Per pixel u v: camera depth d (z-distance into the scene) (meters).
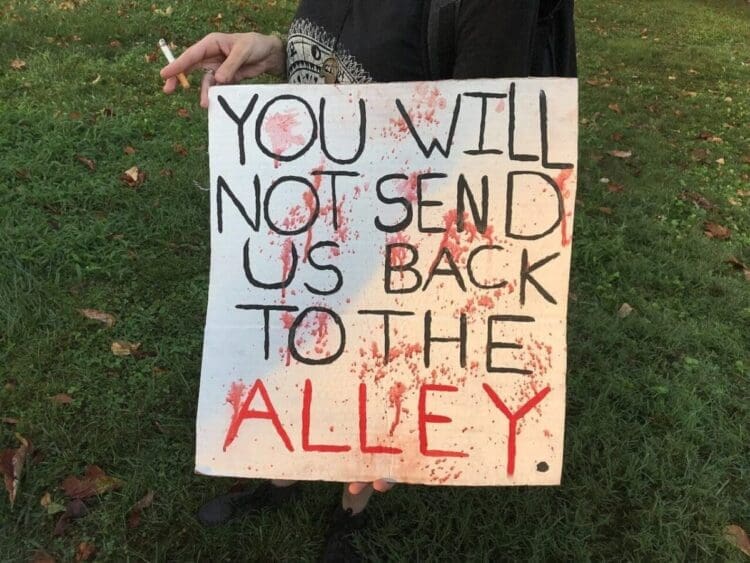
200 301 3.09
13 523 2.14
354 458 1.57
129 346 2.80
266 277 1.55
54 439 2.39
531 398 1.53
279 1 7.25
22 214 3.41
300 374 1.56
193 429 2.49
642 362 2.96
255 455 1.58
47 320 2.86
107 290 3.10
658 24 9.14
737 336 3.18
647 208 4.25
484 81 1.47
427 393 1.55
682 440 2.55
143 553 2.10
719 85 6.84
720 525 2.26
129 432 2.45
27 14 5.87
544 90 1.47
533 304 1.52
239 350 1.56
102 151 4.07
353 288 1.54
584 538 2.20
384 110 1.50
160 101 4.77
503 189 1.50
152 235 3.44
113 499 2.24
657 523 2.26
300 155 1.53
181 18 6.30
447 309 1.53
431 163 1.51
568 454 2.45
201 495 2.27
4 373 2.62
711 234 4.06
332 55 1.71
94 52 5.40
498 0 1.42
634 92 6.36
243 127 1.53
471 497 2.29
